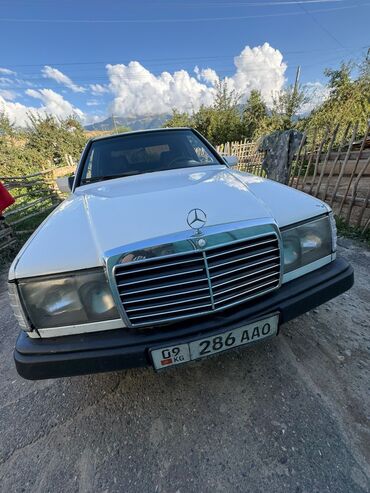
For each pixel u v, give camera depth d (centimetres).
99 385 186
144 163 257
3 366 219
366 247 336
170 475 131
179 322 137
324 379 170
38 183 771
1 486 135
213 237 128
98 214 156
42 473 139
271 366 183
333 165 428
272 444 138
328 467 126
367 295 246
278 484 123
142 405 168
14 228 582
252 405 159
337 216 419
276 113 1970
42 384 195
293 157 529
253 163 863
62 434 158
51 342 135
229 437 144
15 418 172
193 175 216
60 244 139
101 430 157
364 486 118
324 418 147
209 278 128
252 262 137
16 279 131
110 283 126
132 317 130
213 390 172
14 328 269
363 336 200
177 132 288
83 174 256
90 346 132
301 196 172
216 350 140
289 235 150
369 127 360
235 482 125
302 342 200
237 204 148
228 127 1961
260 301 145
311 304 152
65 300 133
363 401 154
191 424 153
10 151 1541
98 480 133
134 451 144
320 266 162
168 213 143
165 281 127
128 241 128
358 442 134
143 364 133
